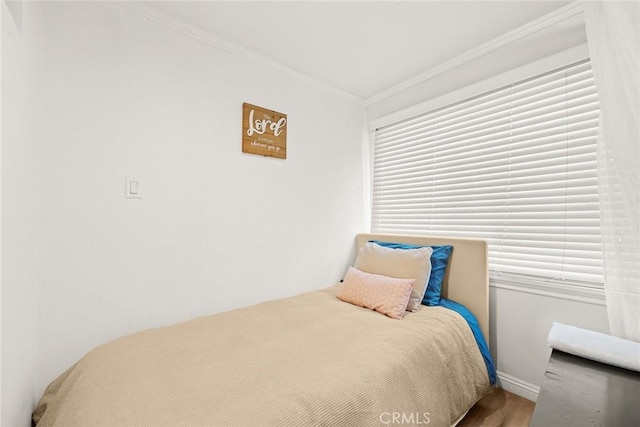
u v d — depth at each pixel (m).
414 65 2.29
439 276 2.03
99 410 0.86
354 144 2.87
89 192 1.50
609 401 0.91
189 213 1.84
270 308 1.89
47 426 1.02
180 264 1.81
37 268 1.32
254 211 2.15
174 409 0.87
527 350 1.81
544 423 0.81
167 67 1.76
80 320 1.48
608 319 1.43
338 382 1.04
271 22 1.79
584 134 1.64
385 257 2.16
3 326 0.85
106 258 1.55
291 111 2.38
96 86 1.52
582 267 1.62
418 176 2.52
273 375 1.07
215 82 1.96
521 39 1.86
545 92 1.79
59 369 1.43
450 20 1.77
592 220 1.60
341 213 2.75
